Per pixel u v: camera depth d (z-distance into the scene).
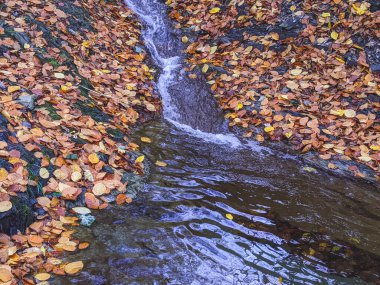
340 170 4.62
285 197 4.13
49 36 5.51
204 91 6.00
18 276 2.79
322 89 5.55
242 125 5.41
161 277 3.02
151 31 7.37
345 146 4.89
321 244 3.50
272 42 6.45
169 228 3.54
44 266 2.95
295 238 3.56
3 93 4.24
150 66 6.43
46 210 3.43
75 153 4.00
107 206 3.71
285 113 5.37
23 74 4.69
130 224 3.54
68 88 4.84
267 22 6.80
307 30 6.31
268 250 3.40
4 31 5.11
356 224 3.79
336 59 5.84
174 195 3.99
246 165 4.67
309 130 5.08
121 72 5.85
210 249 3.35
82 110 4.68
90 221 3.50
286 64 6.06
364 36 5.92
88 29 6.30
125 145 4.55
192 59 6.70
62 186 3.65
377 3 6.11
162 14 7.77
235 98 5.75
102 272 2.99
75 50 5.65
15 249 3.00
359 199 4.18
